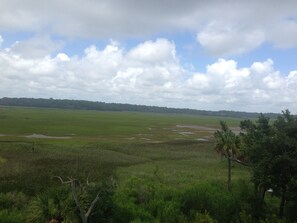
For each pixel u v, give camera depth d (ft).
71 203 109.81
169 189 149.59
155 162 274.16
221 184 176.24
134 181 162.20
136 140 403.54
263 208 142.92
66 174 201.05
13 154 265.95
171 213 124.47
